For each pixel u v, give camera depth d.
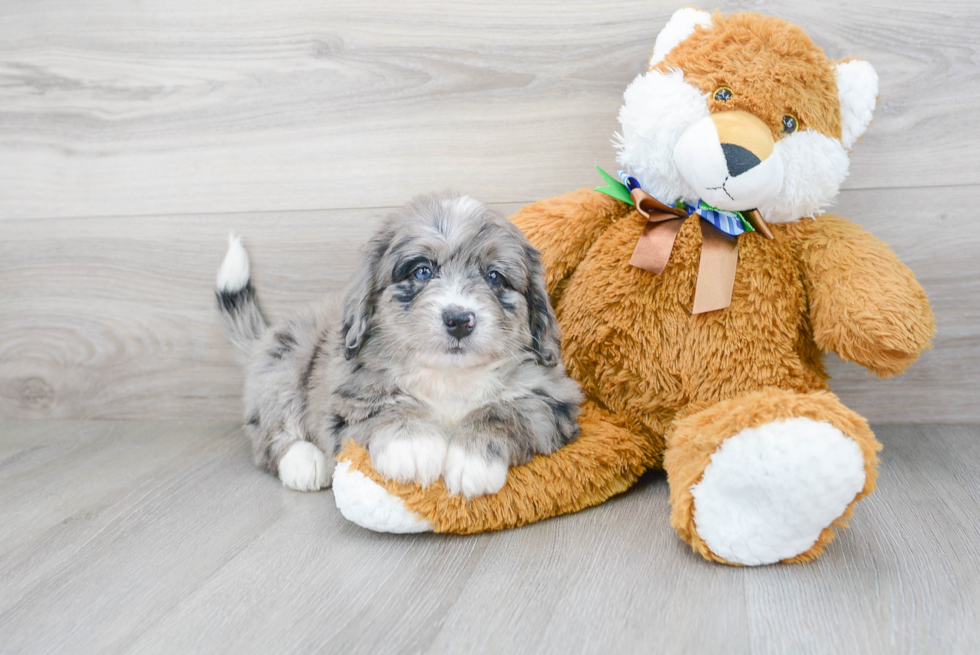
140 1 2.55
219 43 2.54
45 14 2.61
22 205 2.74
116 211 2.70
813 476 1.48
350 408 1.90
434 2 2.39
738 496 1.55
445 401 1.91
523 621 1.42
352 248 2.58
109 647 1.39
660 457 2.05
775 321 1.87
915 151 2.25
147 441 2.59
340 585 1.58
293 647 1.36
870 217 2.30
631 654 1.30
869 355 1.78
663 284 1.92
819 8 2.21
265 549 1.75
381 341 1.89
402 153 2.50
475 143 2.46
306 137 2.54
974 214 2.25
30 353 2.84
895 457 2.14
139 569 1.68
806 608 1.42
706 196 1.82
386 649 1.34
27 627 1.47
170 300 2.72
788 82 1.76
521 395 1.92
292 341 2.28
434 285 1.81
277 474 2.23
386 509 1.72
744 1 2.23
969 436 2.28
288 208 2.59
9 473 2.31
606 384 2.05
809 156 1.79
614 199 2.08
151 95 2.61
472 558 1.67
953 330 2.32
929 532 1.70
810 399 1.59
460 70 2.42
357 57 2.47
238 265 2.56
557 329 1.98
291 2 2.47
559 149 2.42
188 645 1.38
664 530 1.77
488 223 1.88
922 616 1.38
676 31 1.92
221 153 2.60
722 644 1.32
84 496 2.12
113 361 2.80
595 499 1.91
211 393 2.77
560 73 2.38
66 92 2.65
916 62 2.20
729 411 1.64
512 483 1.79
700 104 1.80
